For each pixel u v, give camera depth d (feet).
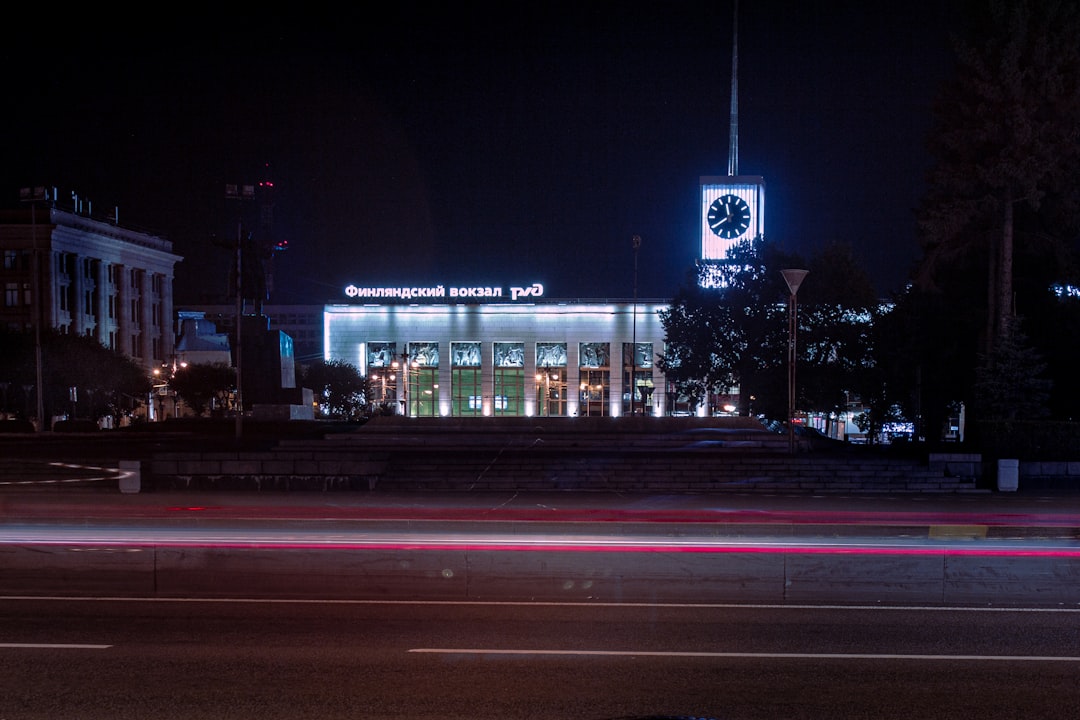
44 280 341.21
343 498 99.30
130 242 394.11
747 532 58.44
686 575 45.85
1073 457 125.29
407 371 370.53
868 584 45.47
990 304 149.28
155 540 56.90
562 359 403.13
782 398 189.06
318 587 46.16
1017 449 125.18
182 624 38.70
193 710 27.32
